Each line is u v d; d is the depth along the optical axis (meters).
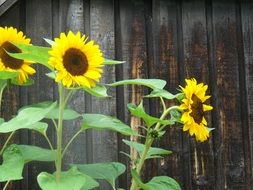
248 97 2.09
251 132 2.07
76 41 1.28
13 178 1.31
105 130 1.97
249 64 2.10
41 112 1.25
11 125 1.23
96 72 1.30
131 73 2.01
